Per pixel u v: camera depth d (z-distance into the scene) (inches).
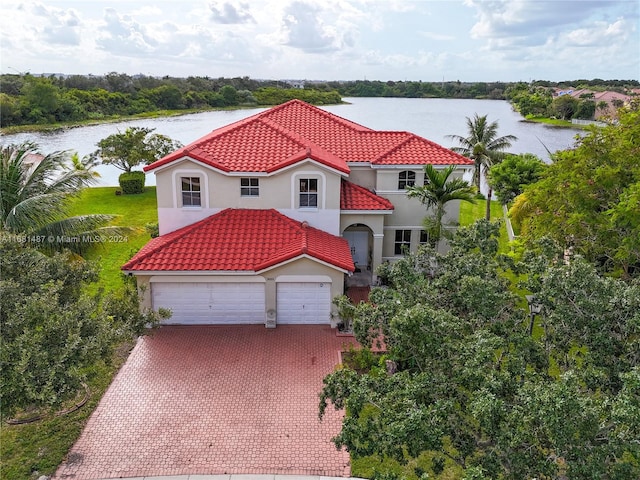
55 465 584.7
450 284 552.7
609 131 832.3
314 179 979.3
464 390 415.5
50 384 465.7
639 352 426.9
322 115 1283.2
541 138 3499.0
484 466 368.2
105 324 570.3
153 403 698.8
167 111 5541.3
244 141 1055.6
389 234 1117.7
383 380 442.6
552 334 482.6
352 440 406.6
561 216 854.5
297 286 897.5
